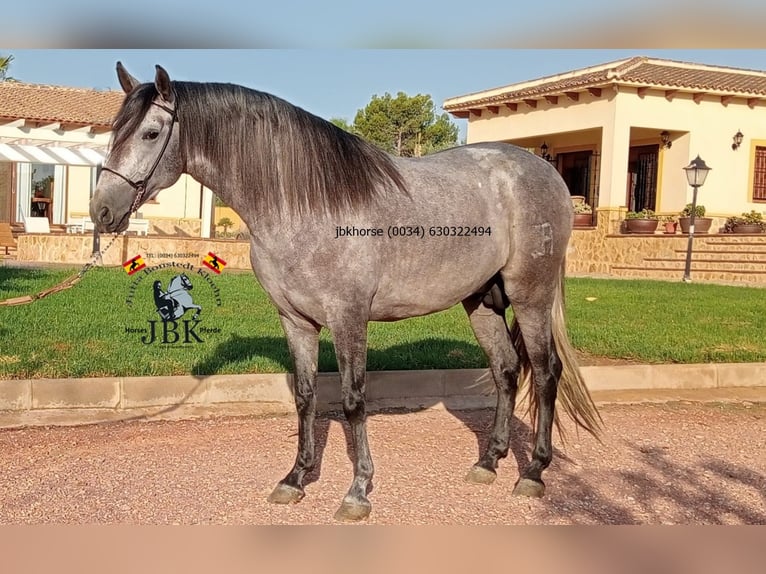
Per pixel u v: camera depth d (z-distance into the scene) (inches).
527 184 185.0
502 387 197.2
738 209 902.4
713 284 635.5
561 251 189.8
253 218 160.1
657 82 821.9
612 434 235.6
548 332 189.5
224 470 190.4
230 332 343.0
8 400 239.9
